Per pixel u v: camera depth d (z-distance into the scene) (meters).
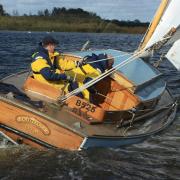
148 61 11.52
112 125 8.88
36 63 8.84
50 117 7.74
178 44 10.77
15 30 107.81
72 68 9.55
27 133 7.92
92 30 105.12
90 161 7.77
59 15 111.62
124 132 8.76
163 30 11.29
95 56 9.65
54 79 8.77
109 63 9.59
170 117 10.52
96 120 8.59
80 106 8.62
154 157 8.29
